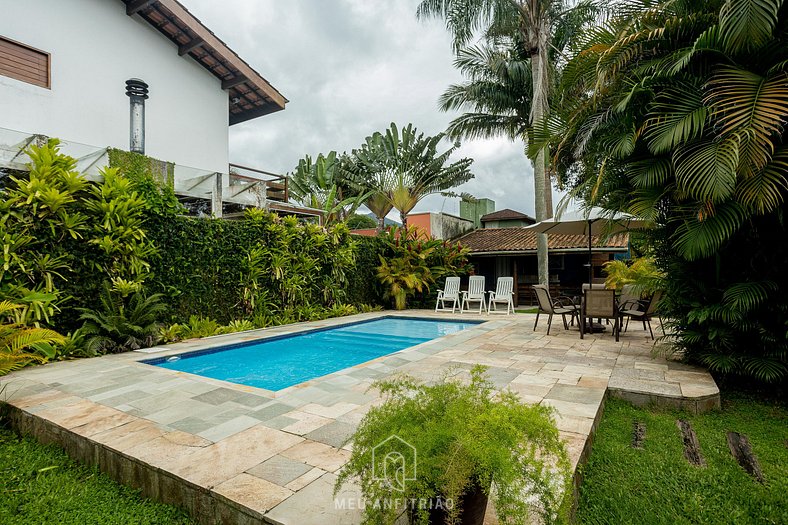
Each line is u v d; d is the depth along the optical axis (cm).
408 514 190
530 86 1648
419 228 1719
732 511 253
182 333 780
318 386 461
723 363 476
